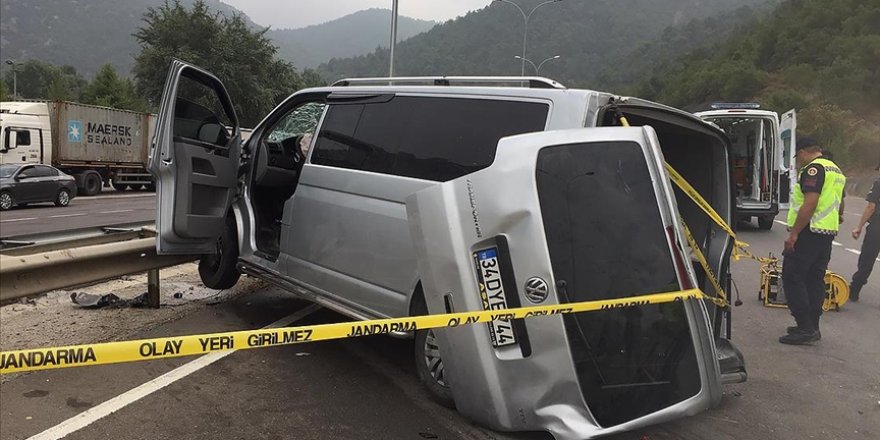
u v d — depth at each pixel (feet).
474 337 10.80
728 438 12.53
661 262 10.16
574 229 10.37
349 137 15.64
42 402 12.25
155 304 19.19
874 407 14.52
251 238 18.34
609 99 12.05
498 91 13.01
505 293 10.57
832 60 248.52
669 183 10.31
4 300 13.05
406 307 13.43
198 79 16.80
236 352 15.71
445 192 11.14
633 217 10.28
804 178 19.24
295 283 16.56
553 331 10.28
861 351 18.95
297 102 17.84
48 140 80.59
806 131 173.06
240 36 157.89
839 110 180.65
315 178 16.10
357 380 14.39
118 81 186.39
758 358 18.08
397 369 15.26
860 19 257.96
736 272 32.01
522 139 10.74
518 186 10.51
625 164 10.40
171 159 15.70
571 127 11.49
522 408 10.64
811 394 15.25
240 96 153.69
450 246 10.96
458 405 11.55
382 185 14.20
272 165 19.45
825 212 19.22
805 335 19.52
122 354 8.06
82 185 86.48
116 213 61.57
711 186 15.51
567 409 10.39
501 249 10.58
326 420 12.21
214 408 12.42
